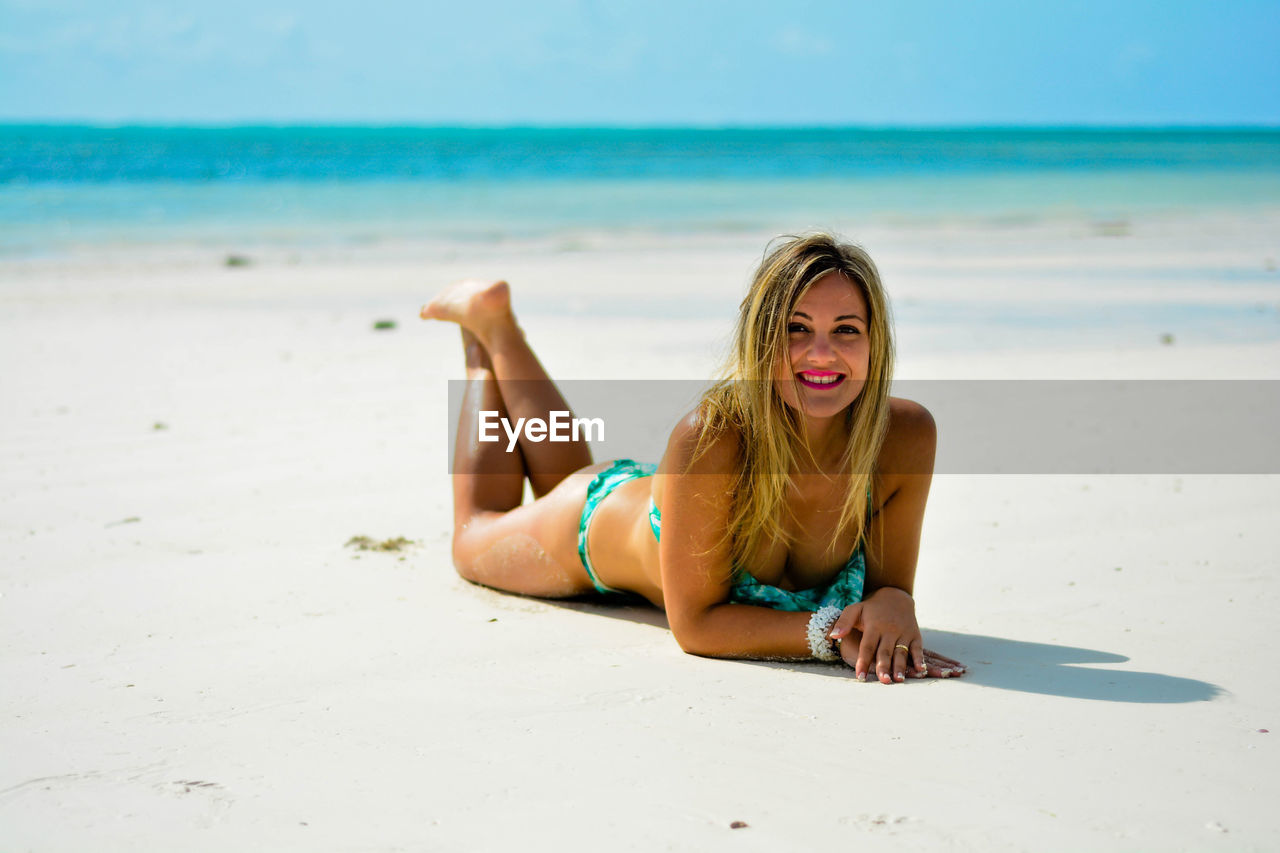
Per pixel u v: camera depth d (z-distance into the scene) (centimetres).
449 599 364
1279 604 339
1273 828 204
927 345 873
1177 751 237
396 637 323
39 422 627
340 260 1530
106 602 354
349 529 445
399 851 198
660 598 341
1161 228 1947
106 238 1805
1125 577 370
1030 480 506
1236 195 2805
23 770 233
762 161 5600
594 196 2900
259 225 2066
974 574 379
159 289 1240
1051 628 324
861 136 14350
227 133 13725
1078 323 976
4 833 206
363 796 220
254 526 446
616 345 884
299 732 252
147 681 287
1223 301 1099
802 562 313
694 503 294
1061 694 271
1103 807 212
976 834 203
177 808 215
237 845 201
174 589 368
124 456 557
